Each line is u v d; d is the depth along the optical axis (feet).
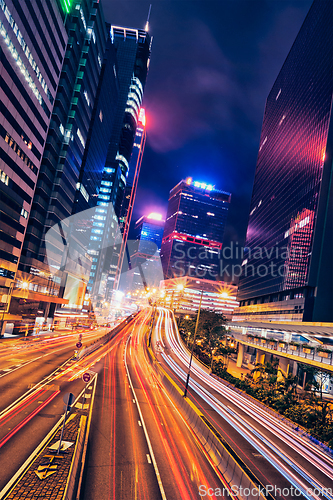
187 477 60.49
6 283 217.36
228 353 268.82
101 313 648.79
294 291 321.32
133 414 92.84
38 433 65.77
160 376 159.74
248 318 467.93
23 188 233.76
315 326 191.52
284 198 389.80
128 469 59.26
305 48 386.52
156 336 341.82
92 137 423.23
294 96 406.00
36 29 223.51
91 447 65.72
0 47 184.65
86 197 430.20
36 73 233.14
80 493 48.93
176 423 93.50
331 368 137.49
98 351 210.59
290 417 121.70
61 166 307.58
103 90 446.60
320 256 284.00
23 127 224.12
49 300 304.50
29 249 272.72
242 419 103.40
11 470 50.42
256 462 66.03
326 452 84.64
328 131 291.17
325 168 289.33
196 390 138.51
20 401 85.35
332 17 316.19
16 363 131.75
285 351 193.47
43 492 43.83
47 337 239.50
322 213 287.69
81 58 329.11
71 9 307.99
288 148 401.70
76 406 89.30
